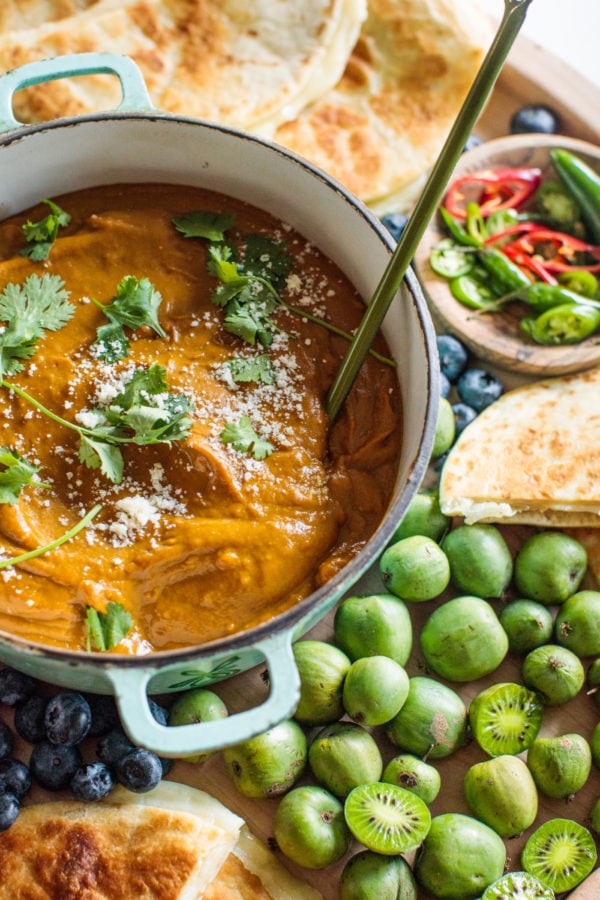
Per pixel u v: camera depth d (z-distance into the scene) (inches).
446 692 17.5
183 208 18.5
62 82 19.7
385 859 16.7
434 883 16.8
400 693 17.0
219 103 19.8
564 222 21.0
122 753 17.0
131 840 16.6
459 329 19.8
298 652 17.4
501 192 21.2
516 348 19.7
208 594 16.5
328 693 17.2
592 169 20.8
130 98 17.4
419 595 17.8
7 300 17.4
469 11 21.1
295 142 20.3
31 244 17.9
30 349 17.2
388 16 20.9
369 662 17.0
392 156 20.5
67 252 17.8
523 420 19.3
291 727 17.1
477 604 17.7
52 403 17.1
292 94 20.1
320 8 20.4
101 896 16.3
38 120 19.6
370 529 17.1
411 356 16.9
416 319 16.6
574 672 17.7
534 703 17.8
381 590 18.4
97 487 16.8
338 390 17.1
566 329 19.8
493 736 17.6
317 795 16.8
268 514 16.7
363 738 17.1
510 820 17.0
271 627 14.8
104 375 17.2
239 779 16.9
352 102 20.8
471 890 16.7
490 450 19.0
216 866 16.8
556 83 21.5
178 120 17.4
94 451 16.6
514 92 21.7
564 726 18.1
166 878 16.4
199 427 17.0
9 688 17.1
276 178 17.9
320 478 17.1
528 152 20.8
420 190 20.9
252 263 18.2
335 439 17.5
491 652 17.6
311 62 20.2
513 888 16.9
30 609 16.1
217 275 17.9
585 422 19.3
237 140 17.5
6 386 17.0
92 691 16.8
